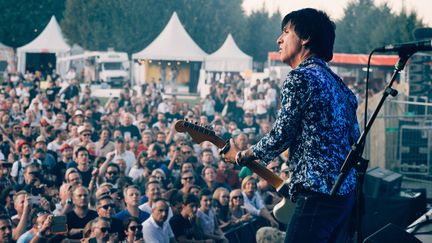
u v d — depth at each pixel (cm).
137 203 923
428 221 539
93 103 2388
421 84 1903
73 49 5581
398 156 1617
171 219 929
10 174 1101
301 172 329
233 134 1789
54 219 801
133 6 6662
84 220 873
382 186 943
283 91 329
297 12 342
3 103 2228
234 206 1049
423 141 1602
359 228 347
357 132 346
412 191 972
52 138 1669
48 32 4781
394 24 6256
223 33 7081
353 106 345
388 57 3300
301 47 340
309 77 325
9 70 5203
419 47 358
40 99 2409
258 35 7506
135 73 5094
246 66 4531
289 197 367
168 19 6762
